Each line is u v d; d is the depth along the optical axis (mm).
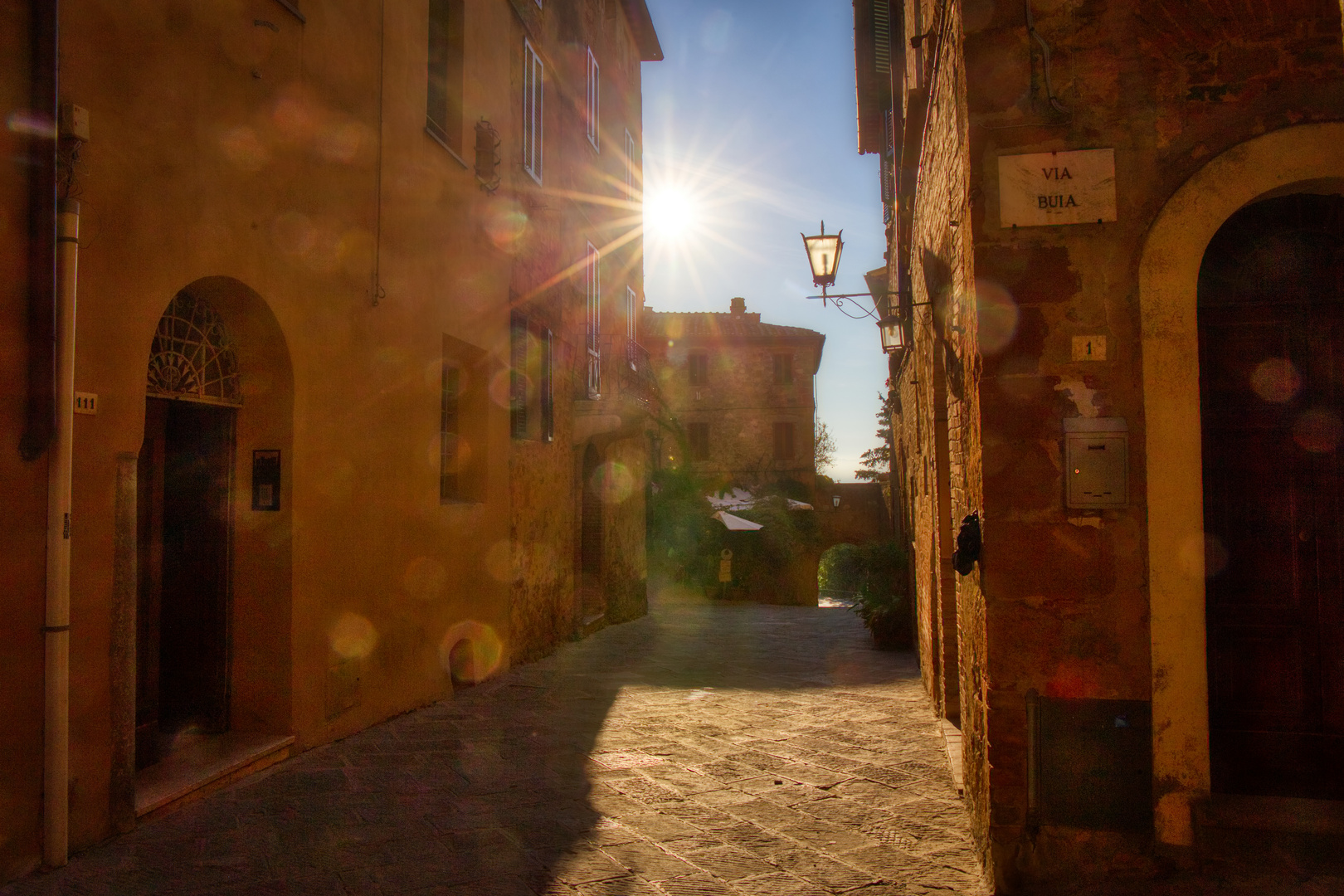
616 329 14852
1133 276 3902
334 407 6098
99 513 4121
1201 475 3836
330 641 6043
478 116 8711
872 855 4180
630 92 16281
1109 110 3938
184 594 5453
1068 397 3914
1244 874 3693
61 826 3824
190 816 4520
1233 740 4113
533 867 3977
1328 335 4141
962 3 4098
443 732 6461
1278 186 3816
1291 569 4141
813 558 25109
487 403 8914
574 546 12289
